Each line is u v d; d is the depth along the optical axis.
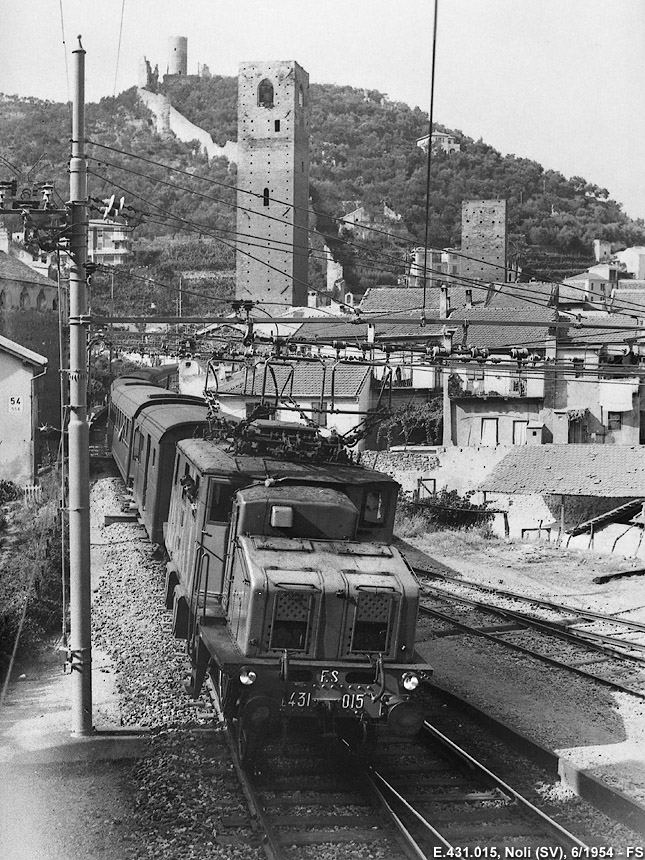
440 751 15.03
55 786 13.72
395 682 13.68
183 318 16.52
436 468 45.94
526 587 30.28
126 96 159.50
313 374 53.59
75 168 15.58
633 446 41.59
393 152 156.62
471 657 21.30
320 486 15.43
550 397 56.09
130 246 116.50
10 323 56.66
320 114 169.62
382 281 125.50
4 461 45.06
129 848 11.73
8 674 19.31
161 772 13.78
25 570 25.41
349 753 14.57
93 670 18.84
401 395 58.81
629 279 120.31
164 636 20.30
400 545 37.84
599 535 37.19
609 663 21.20
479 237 95.31
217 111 153.62
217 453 16.69
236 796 13.08
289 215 93.94
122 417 37.12
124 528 31.88
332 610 13.71
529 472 41.31
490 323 17.50
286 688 13.39
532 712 17.42
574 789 13.81
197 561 15.83
